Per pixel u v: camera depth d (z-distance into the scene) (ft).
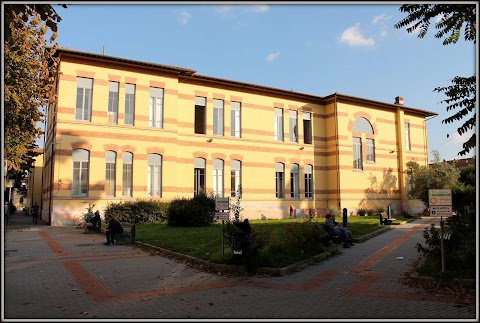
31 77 53.57
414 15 30.73
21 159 63.16
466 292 24.71
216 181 98.53
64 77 80.23
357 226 71.41
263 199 104.22
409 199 127.03
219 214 35.94
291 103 112.78
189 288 27.66
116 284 28.86
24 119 54.34
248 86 104.17
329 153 116.98
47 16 26.37
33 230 71.72
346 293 25.82
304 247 39.75
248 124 104.63
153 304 23.49
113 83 85.81
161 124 90.33
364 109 122.31
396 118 130.11
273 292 26.32
